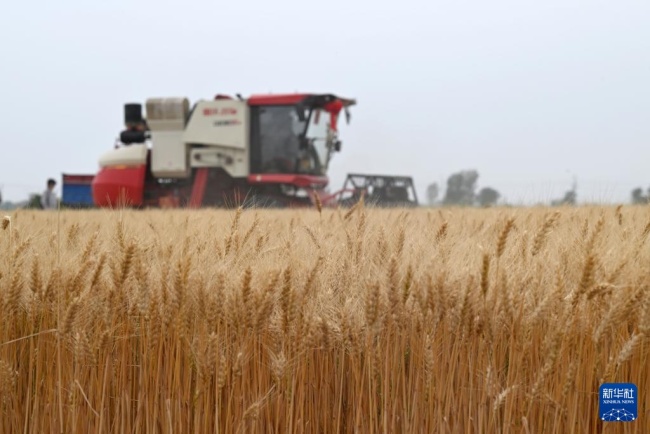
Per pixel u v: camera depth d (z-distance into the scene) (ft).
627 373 14.15
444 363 14.20
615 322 12.99
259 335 14.65
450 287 13.94
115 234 16.89
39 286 15.08
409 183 100.32
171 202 101.35
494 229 18.53
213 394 14.70
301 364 14.55
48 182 82.23
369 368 14.03
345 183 97.50
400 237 16.15
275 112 96.37
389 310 14.12
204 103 99.45
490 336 13.69
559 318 13.10
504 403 13.80
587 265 12.97
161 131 102.27
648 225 16.21
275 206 93.15
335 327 14.34
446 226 17.02
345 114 101.24
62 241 17.94
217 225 19.53
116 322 15.17
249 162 97.81
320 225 19.95
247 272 13.99
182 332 14.30
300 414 14.56
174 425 14.90
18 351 15.92
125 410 15.48
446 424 14.19
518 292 13.74
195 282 14.42
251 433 14.24
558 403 13.67
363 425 14.53
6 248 16.19
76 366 14.79
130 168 103.45
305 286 14.35
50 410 15.14
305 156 95.81
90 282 14.96
